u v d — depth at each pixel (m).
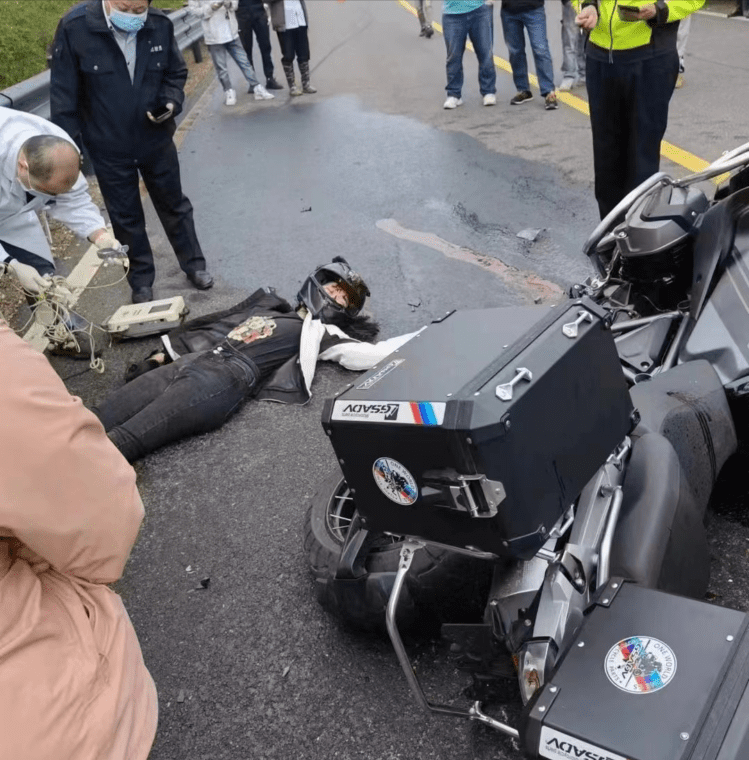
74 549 1.65
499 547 1.78
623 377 2.04
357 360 4.14
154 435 3.76
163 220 5.41
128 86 4.87
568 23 8.74
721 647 1.62
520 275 5.00
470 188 6.55
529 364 1.79
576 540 2.03
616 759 1.50
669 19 4.25
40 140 3.56
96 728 1.61
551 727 1.58
